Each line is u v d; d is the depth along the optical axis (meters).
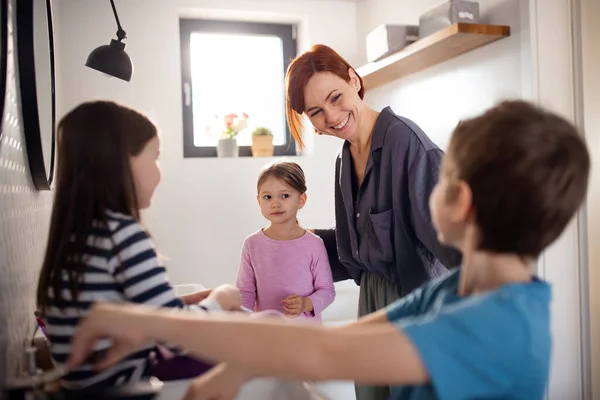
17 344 0.92
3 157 0.85
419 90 2.25
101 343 0.66
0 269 0.79
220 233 2.52
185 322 0.50
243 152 2.73
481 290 0.61
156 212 2.43
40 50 1.19
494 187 0.56
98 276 0.69
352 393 1.90
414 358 0.48
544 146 0.55
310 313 1.63
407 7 2.31
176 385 0.72
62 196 0.74
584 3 1.68
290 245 1.69
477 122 0.61
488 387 0.49
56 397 0.53
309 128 2.70
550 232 0.58
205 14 2.59
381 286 1.42
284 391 0.78
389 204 1.34
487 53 1.85
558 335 1.68
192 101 2.64
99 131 0.73
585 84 1.68
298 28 2.79
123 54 1.67
